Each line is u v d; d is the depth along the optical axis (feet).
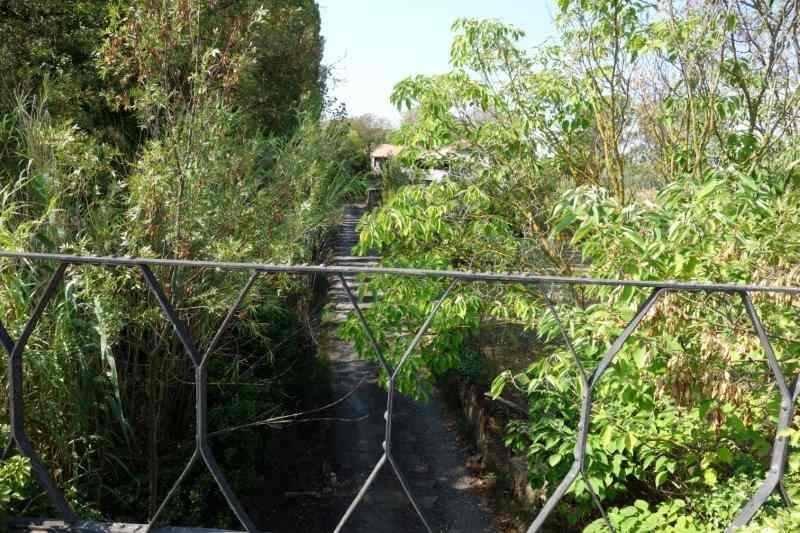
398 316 15.01
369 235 15.49
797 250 8.86
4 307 9.59
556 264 16.78
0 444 8.64
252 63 15.16
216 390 16.56
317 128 20.71
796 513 5.77
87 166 12.63
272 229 16.02
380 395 25.71
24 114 13.39
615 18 15.29
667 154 16.12
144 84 14.21
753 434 8.71
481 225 16.33
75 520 6.68
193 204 13.60
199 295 13.53
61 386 10.66
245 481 15.67
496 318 17.53
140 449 14.23
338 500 18.12
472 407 23.00
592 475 11.02
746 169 13.30
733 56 14.43
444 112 17.31
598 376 6.11
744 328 8.05
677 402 9.88
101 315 11.25
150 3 13.69
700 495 9.53
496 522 17.15
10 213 10.84
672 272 8.99
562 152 17.21
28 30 25.20
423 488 19.03
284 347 21.36
